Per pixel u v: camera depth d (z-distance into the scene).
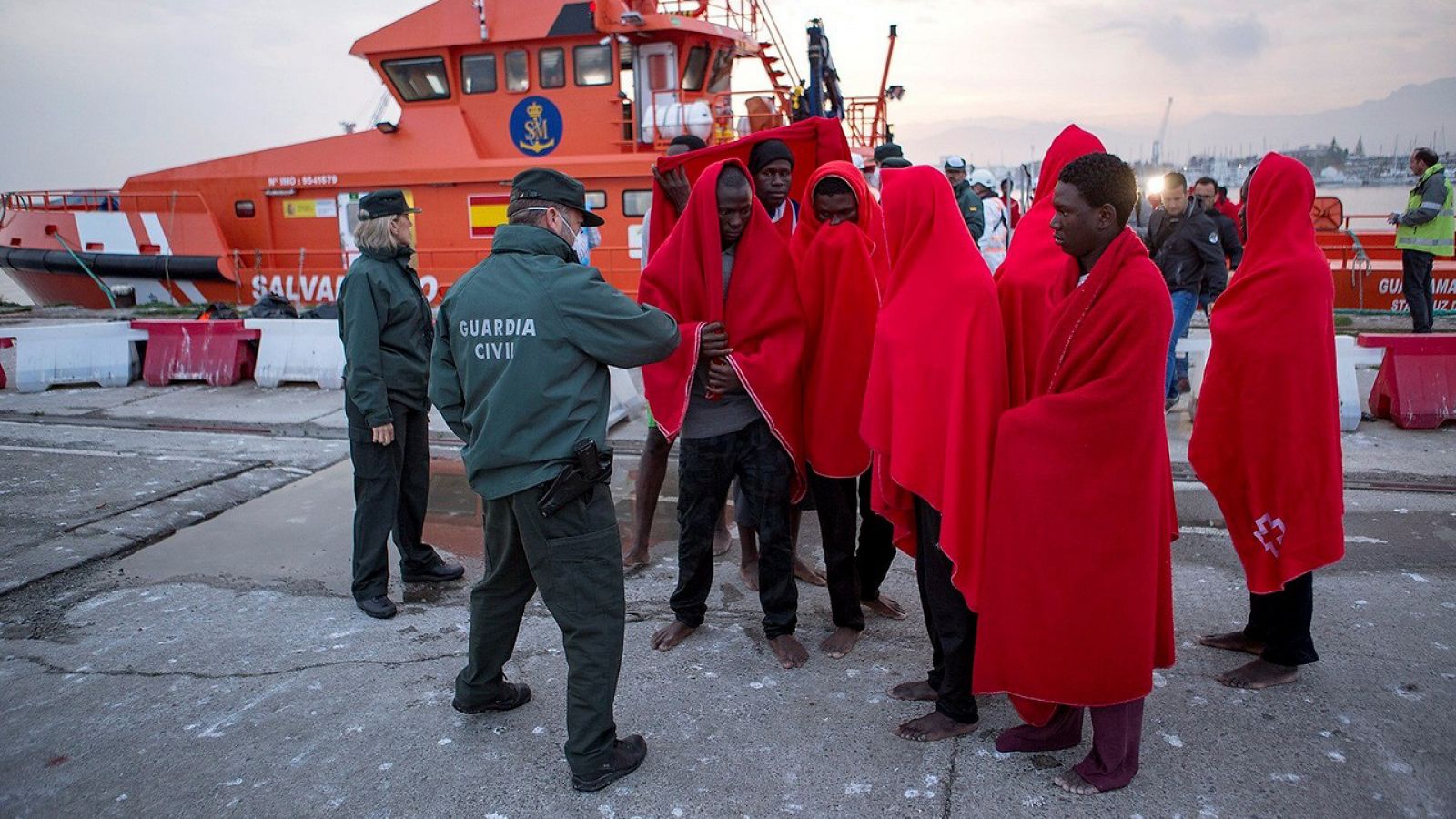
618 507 5.63
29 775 2.93
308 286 12.68
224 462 6.41
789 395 3.51
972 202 7.52
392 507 4.14
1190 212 6.88
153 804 2.77
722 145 4.29
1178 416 7.05
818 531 5.25
